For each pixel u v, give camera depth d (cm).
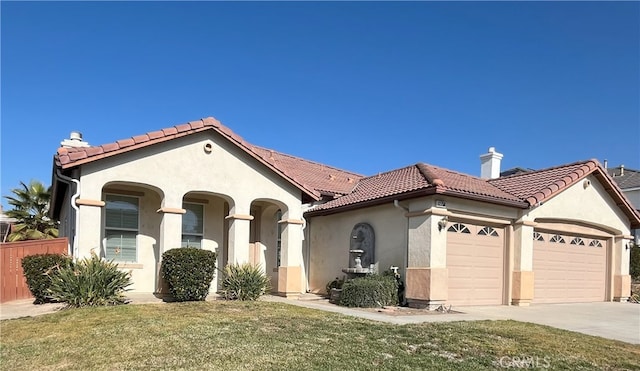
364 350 752
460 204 1487
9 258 1269
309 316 1073
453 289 1488
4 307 1151
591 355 795
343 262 1775
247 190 1476
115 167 1245
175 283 1237
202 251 1293
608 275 2016
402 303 1466
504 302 1627
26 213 2825
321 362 671
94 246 1195
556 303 1775
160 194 1348
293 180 1562
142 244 1445
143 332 830
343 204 1742
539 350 810
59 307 1123
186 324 905
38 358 685
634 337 1028
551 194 1688
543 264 1759
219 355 692
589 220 1886
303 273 1897
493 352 782
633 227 2120
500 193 1667
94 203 1198
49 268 1173
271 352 717
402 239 1524
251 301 1302
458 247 1515
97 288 1125
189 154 1373
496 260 1627
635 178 3556
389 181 1842
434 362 703
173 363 652
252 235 1738
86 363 655
